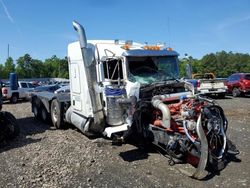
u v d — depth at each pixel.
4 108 19.62
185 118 6.87
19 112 17.25
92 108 8.51
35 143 9.39
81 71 9.66
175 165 7.16
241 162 7.34
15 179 6.46
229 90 25.02
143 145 8.28
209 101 7.21
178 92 8.31
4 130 9.66
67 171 6.82
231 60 91.31
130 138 8.52
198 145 6.50
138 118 7.80
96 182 6.21
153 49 9.02
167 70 9.02
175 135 7.05
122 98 8.35
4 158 8.02
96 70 8.55
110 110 8.48
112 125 8.54
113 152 8.20
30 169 7.03
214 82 22.34
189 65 9.68
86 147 8.66
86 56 8.13
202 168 6.29
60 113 11.42
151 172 6.77
